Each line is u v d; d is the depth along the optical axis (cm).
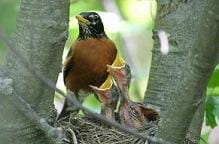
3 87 673
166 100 942
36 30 689
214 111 978
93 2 1488
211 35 629
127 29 1441
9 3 1420
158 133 716
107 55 1099
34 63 690
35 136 702
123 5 1558
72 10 1448
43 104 703
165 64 950
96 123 922
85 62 1095
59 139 688
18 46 693
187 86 672
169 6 951
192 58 659
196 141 909
